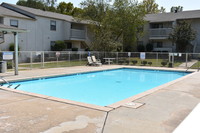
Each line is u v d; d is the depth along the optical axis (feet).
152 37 102.58
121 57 76.02
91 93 29.60
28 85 34.60
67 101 18.49
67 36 94.12
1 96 20.43
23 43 77.25
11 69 48.91
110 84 37.22
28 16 82.43
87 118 13.92
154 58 87.86
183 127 12.42
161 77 46.29
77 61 74.79
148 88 33.68
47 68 53.57
